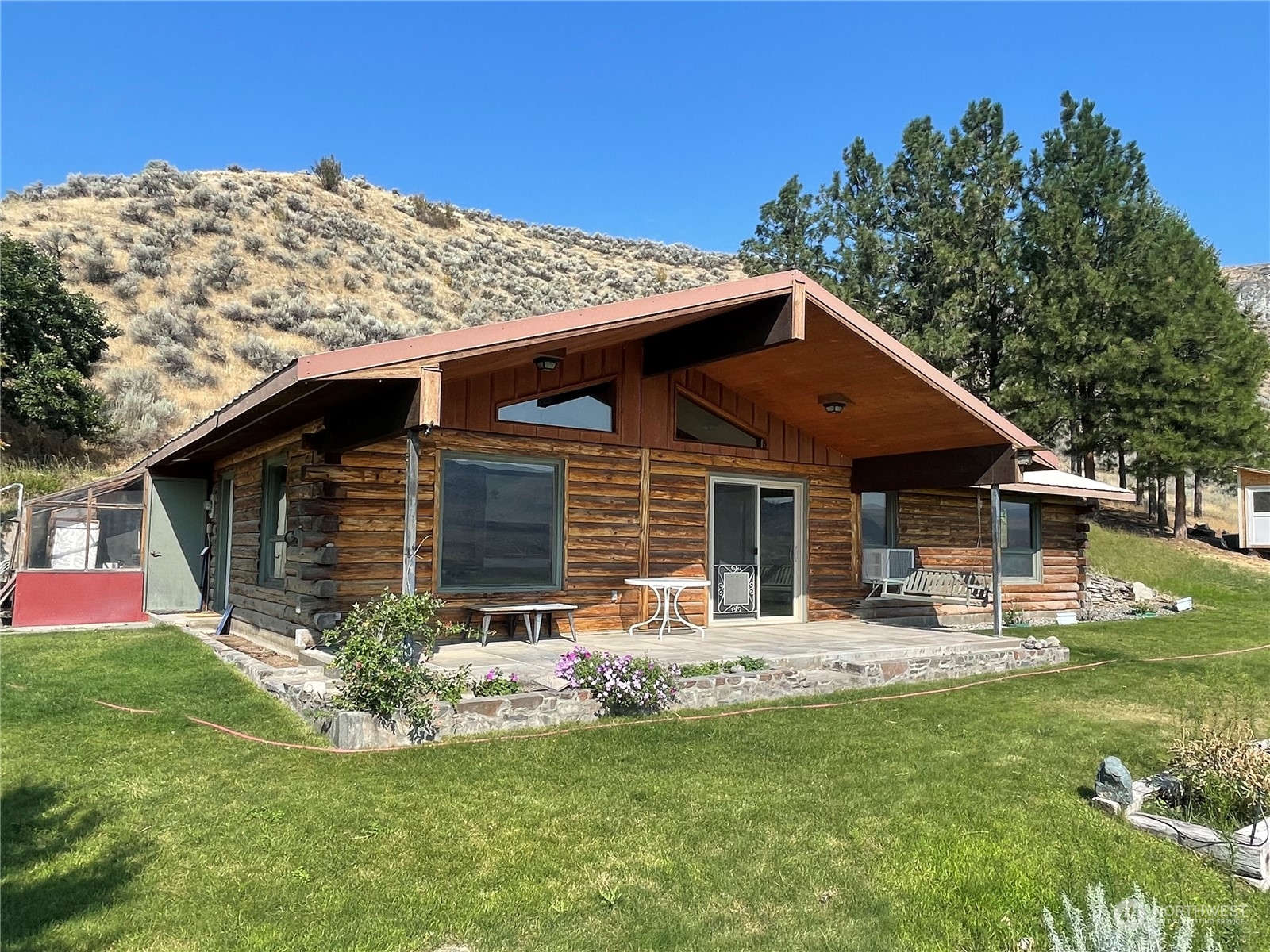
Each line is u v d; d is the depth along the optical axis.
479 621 9.16
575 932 3.29
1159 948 2.90
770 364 10.11
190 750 5.46
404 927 3.28
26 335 18.06
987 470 10.73
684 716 6.74
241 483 11.60
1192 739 5.30
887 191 22.72
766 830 4.37
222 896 3.49
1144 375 20.81
